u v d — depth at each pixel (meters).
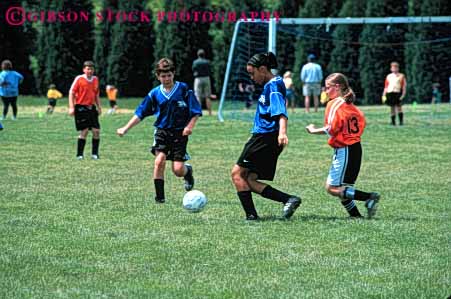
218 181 24.59
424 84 70.69
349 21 49.91
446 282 13.05
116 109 62.88
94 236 16.30
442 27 70.38
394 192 22.55
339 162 18.20
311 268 13.90
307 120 49.88
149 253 14.88
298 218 18.45
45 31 77.88
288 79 60.84
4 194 21.64
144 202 20.53
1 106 66.44
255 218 18.16
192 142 36.66
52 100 57.66
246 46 60.66
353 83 72.50
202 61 53.47
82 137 30.39
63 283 12.85
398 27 71.56
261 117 18.08
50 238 16.06
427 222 18.05
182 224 17.62
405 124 46.81
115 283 12.88
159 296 12.20
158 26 75.81
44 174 25.78
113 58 76.81
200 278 13.22
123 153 32.19
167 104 20.58
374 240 16.09
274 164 18.20
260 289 12.60
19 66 79.75
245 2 74.31
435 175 26.09
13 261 14.19
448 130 42.91
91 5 78.75
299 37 71.81
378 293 12.39
